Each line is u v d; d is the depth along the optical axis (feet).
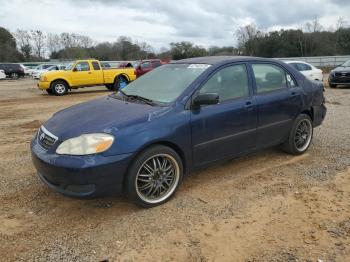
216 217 12.38
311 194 14.03
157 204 13.19
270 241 10.90
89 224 12.07
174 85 14.71
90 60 60.23
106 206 13.29
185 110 13.64
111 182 11.96
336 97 43.78
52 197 14.14
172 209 12.99
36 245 10.93
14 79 119.85
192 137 13.74
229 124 14.88
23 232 11.64
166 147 13.09
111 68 63.98
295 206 13.08
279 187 14.76
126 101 14.84
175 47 206.90
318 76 55.06
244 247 10.63
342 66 58.95
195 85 14.17
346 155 18.63
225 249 10.55
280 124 17.29
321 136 22.62
